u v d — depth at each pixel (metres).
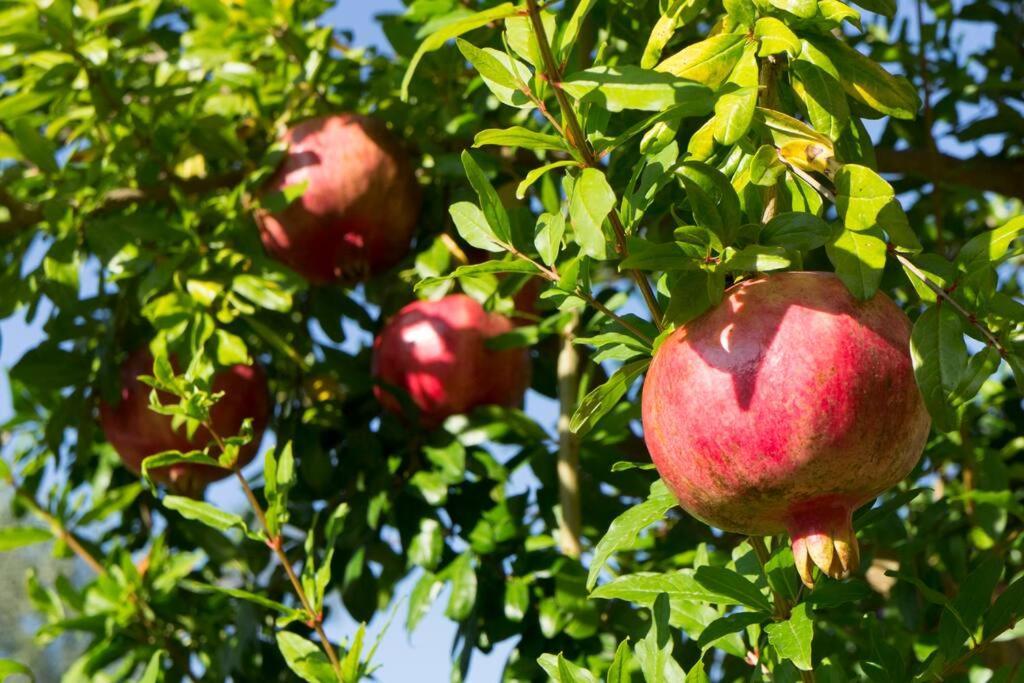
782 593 1.69
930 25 3.40
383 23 3.04
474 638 2.72
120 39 3.24
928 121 3.12
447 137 3.16
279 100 3.25
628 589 1.73
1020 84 3.19
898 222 1.44
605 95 1.35
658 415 1.40
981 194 3.54
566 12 2.49
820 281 1.39
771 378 1.31
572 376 2.87
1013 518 2.98
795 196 1.58
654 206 2.33
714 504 1.40
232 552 3.21
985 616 1.73
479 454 2.93
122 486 3.50
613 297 2.88
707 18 2.77
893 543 2.73
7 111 3.01
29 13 2.93
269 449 2.22
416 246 3.26
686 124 2.39
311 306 3.35
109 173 3.00
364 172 2.97
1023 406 3.06
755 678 1.85
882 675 1.77
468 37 2.89
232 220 3.03
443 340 2.95
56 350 3.08
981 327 1.45
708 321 1.38
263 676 3.09
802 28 1.64
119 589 3.04
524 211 1.84
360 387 2.99
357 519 2.97
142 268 2.91
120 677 3.04
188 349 2.81
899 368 1.35
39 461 3.21
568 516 2.77
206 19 3.38
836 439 1.31
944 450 2.73
